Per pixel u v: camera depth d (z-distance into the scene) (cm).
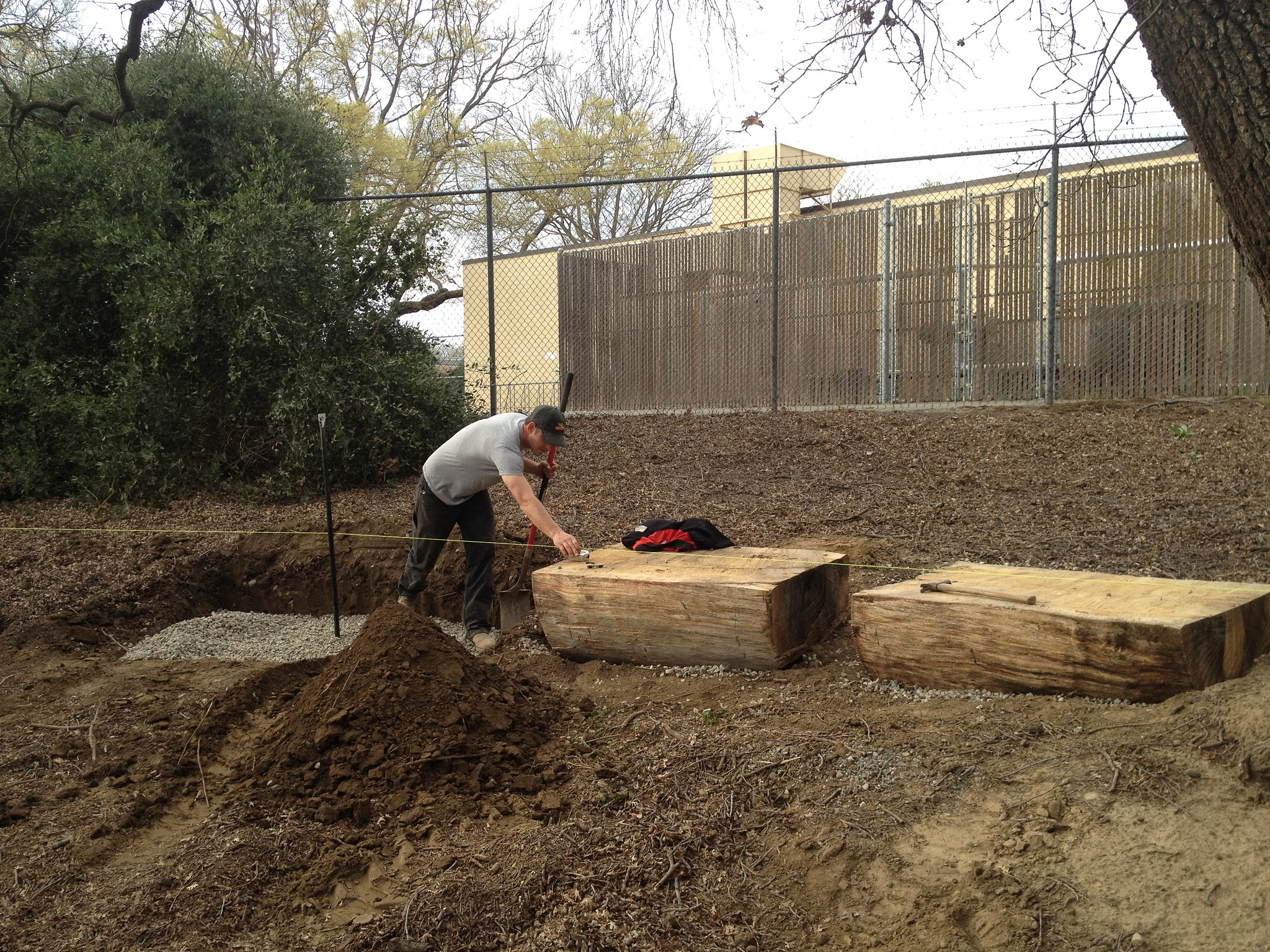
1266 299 328
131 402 880
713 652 445
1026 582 416
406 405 961
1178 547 577
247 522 776
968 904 271
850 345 1108
